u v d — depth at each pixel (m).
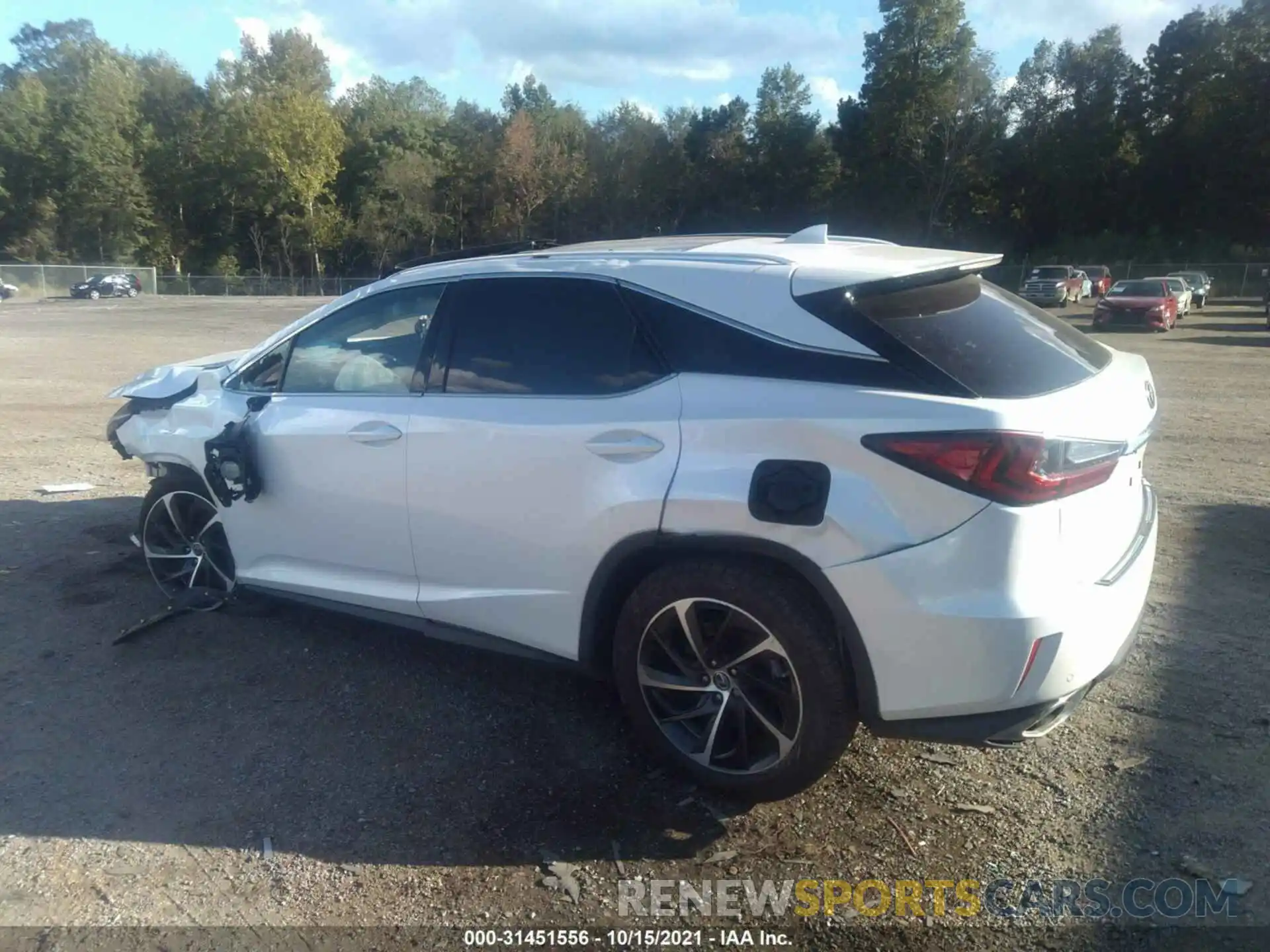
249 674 4.55
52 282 60.28
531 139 80.94
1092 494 3.19
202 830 3.41
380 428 4.13
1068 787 3.64
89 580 5.68
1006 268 58.81
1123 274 53.94
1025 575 2.99
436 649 4.81
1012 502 2.96
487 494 3.84
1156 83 68.50
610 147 80.94
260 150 75.31
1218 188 64.31
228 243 80.62
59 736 4.00
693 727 3.62
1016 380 3.17
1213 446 9.75
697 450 3.36
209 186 78.38
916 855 3.29
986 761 3.82
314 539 4.47
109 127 74.44
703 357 3.46
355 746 3.94
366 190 84.69
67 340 24.42
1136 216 68.38
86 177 72.62
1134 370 3.70
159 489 5.16
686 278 3.56
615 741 3.98
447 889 3.12
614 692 4.40
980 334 3.36
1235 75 63.75
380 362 4.28
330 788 3.65
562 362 3.75
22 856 3.26
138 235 75.69
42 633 4.96
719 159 76.56
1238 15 64.81
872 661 3.14
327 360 4.49
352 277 78.44
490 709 4.24
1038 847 3.31
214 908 3.04
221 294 67.19
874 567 3.07
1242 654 4.67
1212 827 3.38
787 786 3.40
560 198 81.25
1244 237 64.69
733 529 3.28
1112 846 3.30
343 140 79.75
